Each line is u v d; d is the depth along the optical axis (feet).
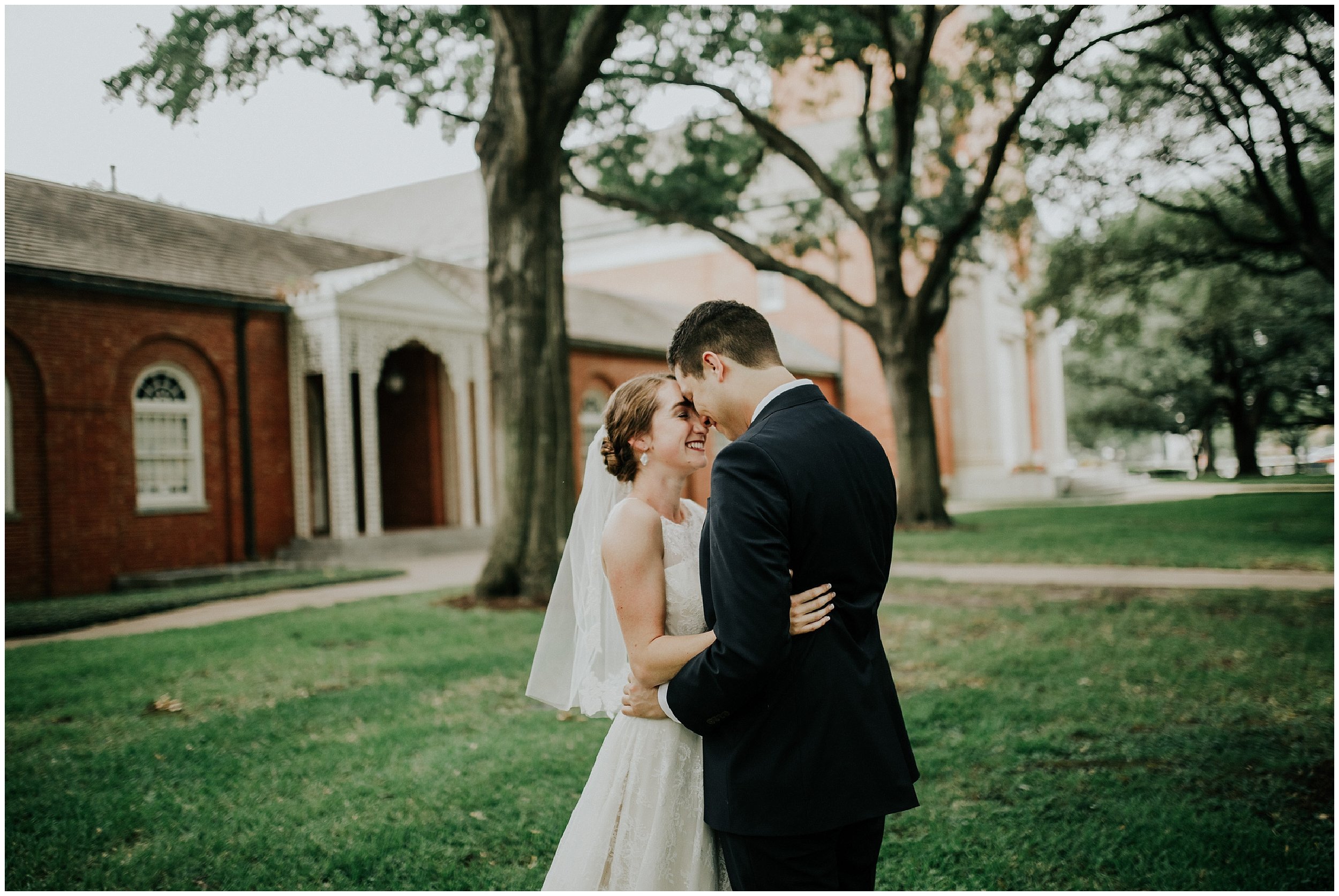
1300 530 51.19
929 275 58.23
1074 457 236.43
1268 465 198.39
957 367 107.34
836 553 5.93
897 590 35.32
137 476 46.57
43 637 30.30
